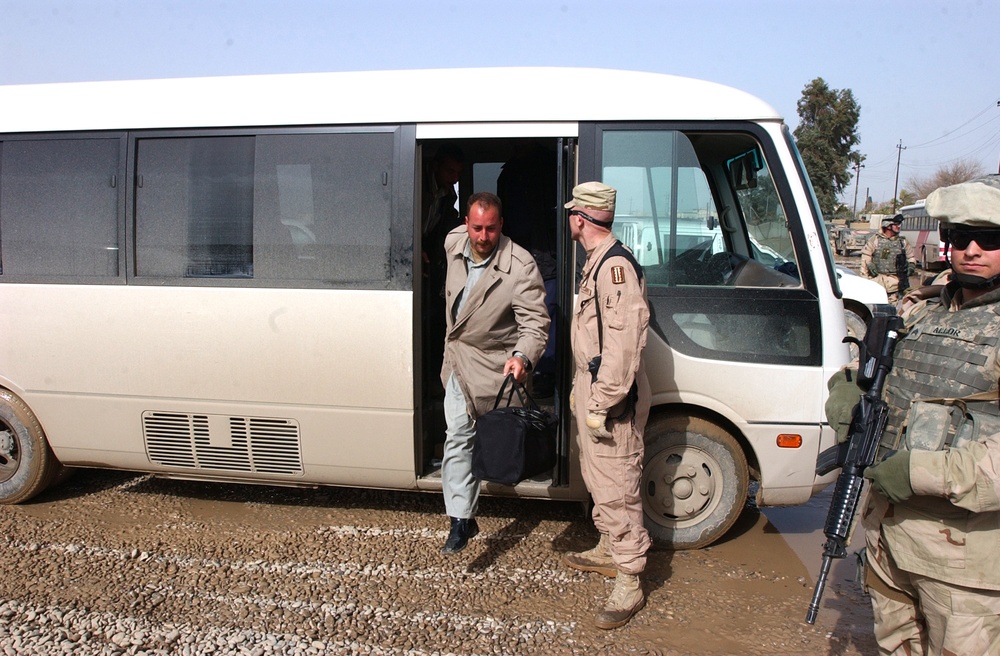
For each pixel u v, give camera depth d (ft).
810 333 12.78
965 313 7.13
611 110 12.80
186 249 13.91
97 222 14.19
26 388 14.62
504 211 15.37
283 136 13.55
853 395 8.11
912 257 84.17
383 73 13.56
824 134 135.03
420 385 13.44
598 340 10.85
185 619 11.13
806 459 12.96
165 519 14.82
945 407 6.95
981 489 6.44
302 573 12.60
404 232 13.17
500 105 12.93
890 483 6.94
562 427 13.33
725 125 12.81
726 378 12.86
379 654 10.38
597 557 12.73
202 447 14.19
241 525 14.53
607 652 10.56
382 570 12.75
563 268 13.05
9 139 14.44
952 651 7.09
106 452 14.61
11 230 14.52
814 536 14.70
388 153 13.21
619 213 13.00
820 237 12.79
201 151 13.82
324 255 13.44
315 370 13.52
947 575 6.99
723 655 10.53
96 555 13.19
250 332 13.65
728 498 13.51
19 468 15.15
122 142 14.03
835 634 11.13
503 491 13.65
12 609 11.32
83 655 10.20
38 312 14.35
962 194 6.80
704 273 12.99
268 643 10.55
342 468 13.87
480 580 12.46
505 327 12.30
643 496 13.57
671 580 12.71
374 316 13.26
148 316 13.96
